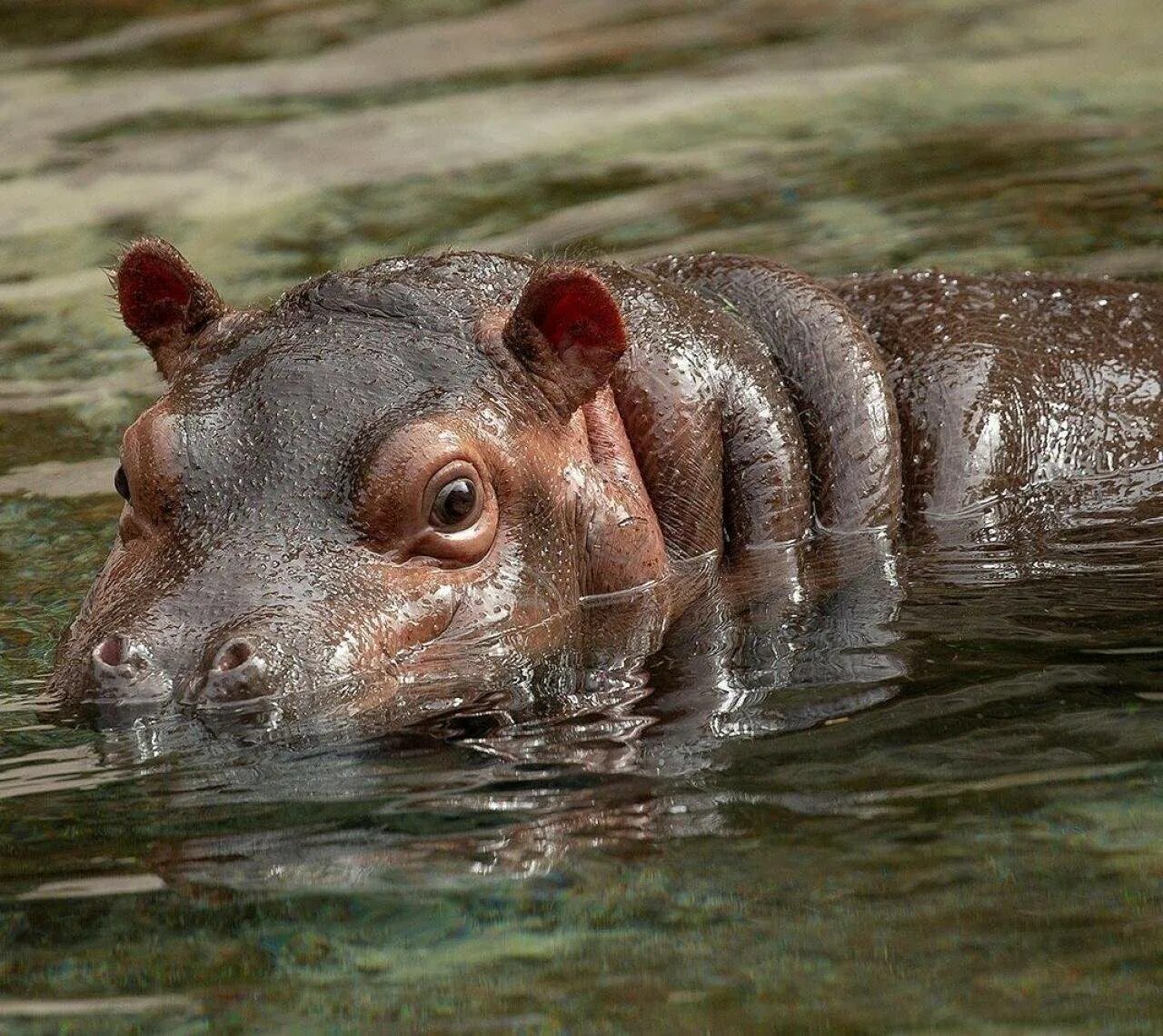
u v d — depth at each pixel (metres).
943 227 22.03
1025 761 9.87
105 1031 7.53
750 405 14.28
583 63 32.84
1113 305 17.23
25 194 26.05
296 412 11.91
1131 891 8.31
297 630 10.90
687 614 12.81
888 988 7.59
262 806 9.55
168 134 29.09
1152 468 15.80
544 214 23.50
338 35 35.97
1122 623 12.27
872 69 31.14
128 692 10.66
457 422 12.03
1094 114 27.25
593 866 8.80
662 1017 7.45
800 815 9.30
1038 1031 7.24
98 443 17.34
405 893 8.58
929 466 15.29
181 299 13.45
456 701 11.04
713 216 22.98
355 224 23.48
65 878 8.87
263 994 7.76
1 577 14.09
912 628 12.37
